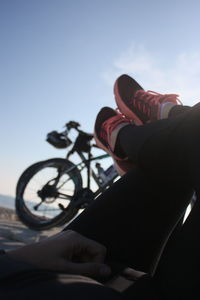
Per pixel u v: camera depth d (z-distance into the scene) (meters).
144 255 0.70
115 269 0.60
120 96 1.30
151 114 1.12
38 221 3.60
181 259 0.48
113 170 3.53
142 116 1.19
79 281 0.27
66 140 3.76
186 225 0.52
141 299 0.49
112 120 1.07
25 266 0.26
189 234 0.50
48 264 0.48
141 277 0.57
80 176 3.67
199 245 0.46
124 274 0.59
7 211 5.12
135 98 1.24
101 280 0.55
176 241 0.53
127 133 0.79
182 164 0.59
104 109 1.37
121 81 1.38
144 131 0.68
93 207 0.71
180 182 0.66
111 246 0.67
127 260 0.68
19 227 3.62
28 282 0.23
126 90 1.34
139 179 0.72
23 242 2.53
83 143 3.71
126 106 1.25
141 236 0.69
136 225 0.70
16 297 0.21
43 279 0.24
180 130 0.56
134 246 0.69
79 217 0.71
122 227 0.69
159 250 0.72
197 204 0.51
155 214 0.71
